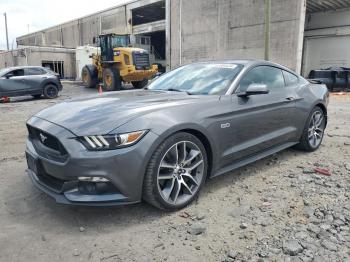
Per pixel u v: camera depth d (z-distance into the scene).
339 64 25.20
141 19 44.12
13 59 38.06
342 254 2.50
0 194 3.66
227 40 23.69
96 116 3.01
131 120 2.92
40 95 15.15
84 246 2.68
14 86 13.64
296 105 4.69
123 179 2.84
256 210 3.22
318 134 5.32
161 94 3.78
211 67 4.32
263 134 4.16
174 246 2.66
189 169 3.30
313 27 26.09
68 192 2.91
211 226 2.95
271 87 4.40
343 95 15.55
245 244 2.67
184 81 4.23
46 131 3.01
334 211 3.15
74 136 2.84
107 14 44.25
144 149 2.90
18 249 2.64
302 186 3.79
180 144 3.20
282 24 20.50
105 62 18.53
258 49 21.95
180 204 3.23
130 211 3.24
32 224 3.03
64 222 3.06
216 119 3.48
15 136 6.76
